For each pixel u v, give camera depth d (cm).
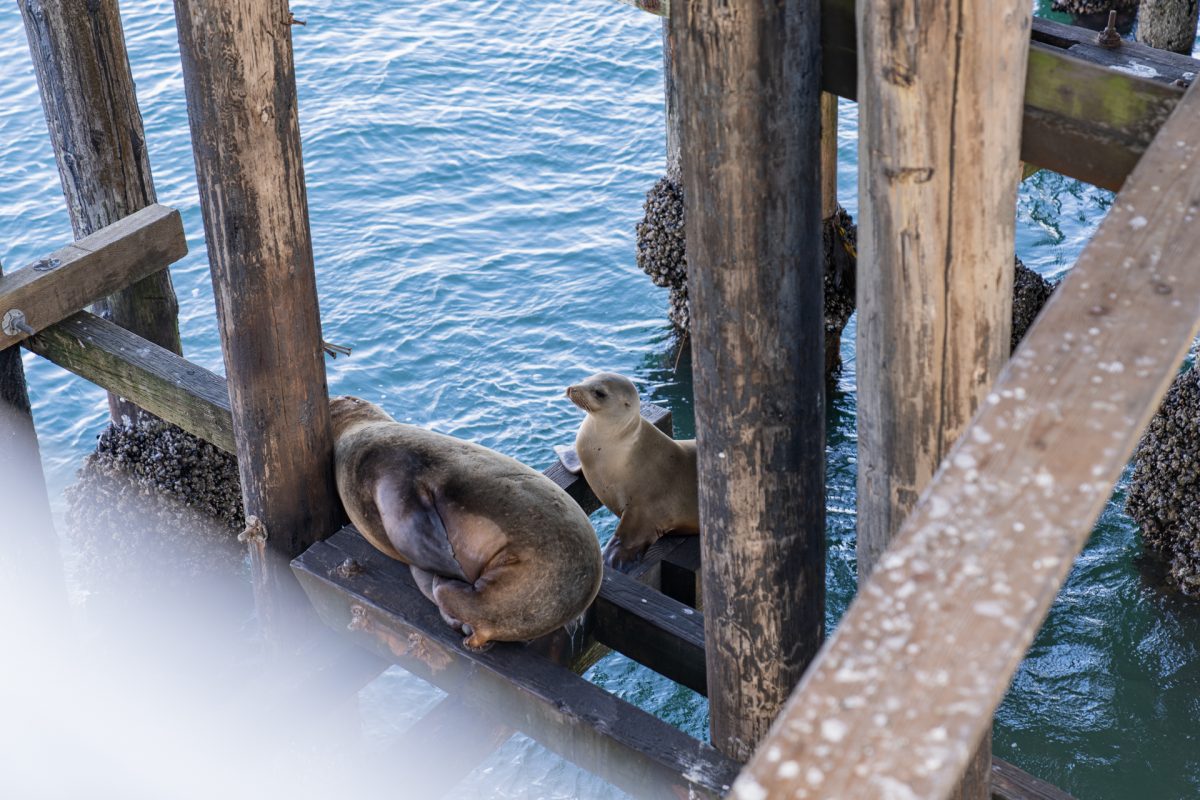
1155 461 1191
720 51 427
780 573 520
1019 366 249
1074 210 1756
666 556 800
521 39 2145
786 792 202
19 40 2155
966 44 357
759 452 495
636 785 584
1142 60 904
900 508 432
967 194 378
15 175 1836
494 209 1756
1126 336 250
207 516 1188
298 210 668
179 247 968
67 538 1298
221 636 1180
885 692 211
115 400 1186
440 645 639
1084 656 1123
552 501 632
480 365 1489
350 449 707
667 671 671
